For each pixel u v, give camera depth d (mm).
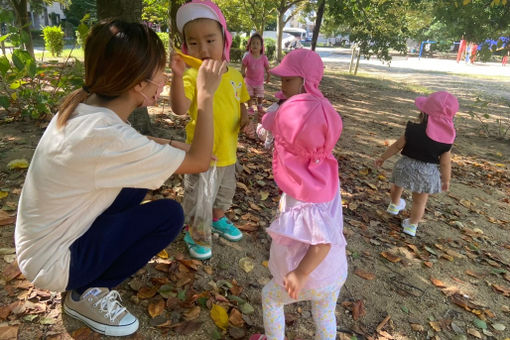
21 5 10406
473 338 2381
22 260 1606
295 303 2387
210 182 2439
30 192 1547
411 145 3338
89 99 1569
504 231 3953
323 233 1594
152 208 1841
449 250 3359
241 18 21078
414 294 2693
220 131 2441
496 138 7867
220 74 1677
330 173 1739
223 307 2209
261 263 2693
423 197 3395
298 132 1638
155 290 2225
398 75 19547
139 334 1933
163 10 11000
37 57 12383
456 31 8078
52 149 1477
